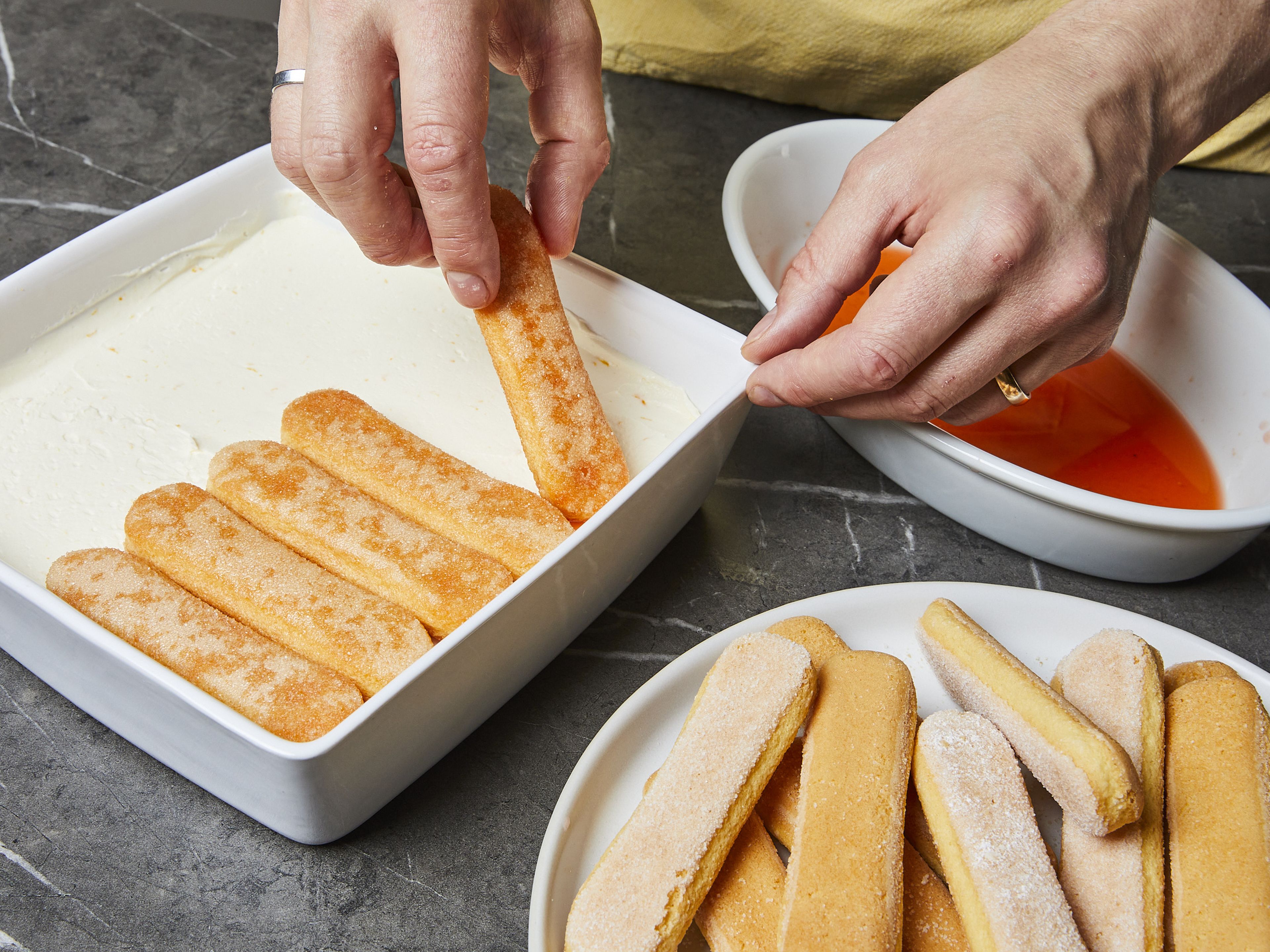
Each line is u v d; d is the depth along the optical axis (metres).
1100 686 0.54
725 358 0.64
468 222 0.54
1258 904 0.49
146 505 0.57
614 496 0.58
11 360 0.63
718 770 0.50
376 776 0.52
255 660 0.52
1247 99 0.64
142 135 0.80
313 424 0.60
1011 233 0.56
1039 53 0.60
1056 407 0.70
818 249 0.60
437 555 0.56
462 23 0.52
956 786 0.51
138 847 0.54
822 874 0.49
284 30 0.56
